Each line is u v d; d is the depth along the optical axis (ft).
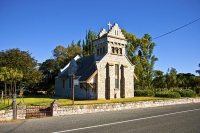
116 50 127.75
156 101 91.50
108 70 120.16
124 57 130.62
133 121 51.93
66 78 147.43
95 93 116.78
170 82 215.51
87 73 124.26
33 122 50.19
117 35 127.75
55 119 54.70
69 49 205.87
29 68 172.04
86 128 43.45
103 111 70.90
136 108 81.71
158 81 205.77
